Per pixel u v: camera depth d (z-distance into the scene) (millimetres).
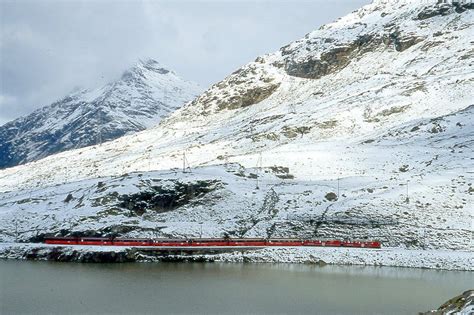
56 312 88062
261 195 172125
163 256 137875
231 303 94250
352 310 90750
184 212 165250
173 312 88188
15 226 162375
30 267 127250
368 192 167625
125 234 151250
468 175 171500
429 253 134750
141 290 103438
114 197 167750
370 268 130375
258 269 127000
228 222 158750
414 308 92625
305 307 92500
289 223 154125
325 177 198250
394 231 145000
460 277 119688
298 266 132000
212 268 127938
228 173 190750
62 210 171125
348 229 148375
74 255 136625
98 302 94125
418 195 158750
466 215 147500
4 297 97062
